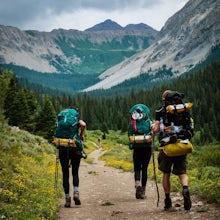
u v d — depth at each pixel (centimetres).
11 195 793
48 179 1245
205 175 1156
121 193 1126
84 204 934
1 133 2275
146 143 952
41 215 722
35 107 7175
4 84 5362
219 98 16950
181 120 720
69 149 891
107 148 7550
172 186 1099
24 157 1673
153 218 682
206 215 656
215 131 10956
